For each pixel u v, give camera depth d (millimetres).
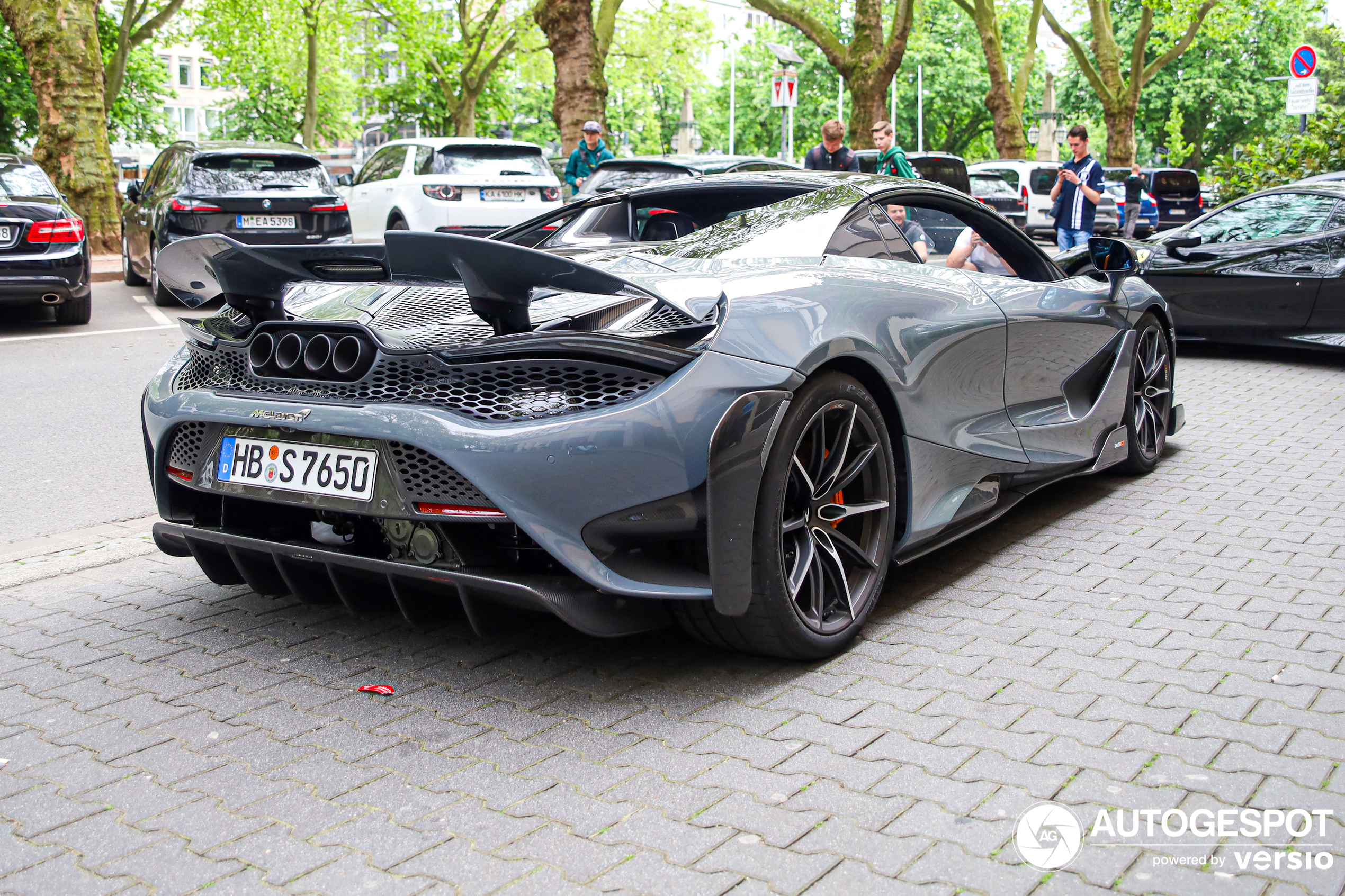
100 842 2092
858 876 1922
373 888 1926
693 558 2607
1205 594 3303
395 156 13539
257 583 2982
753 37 54625
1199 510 4238
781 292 2762
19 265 9305
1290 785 2201
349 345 2654
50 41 15688
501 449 2416
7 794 2279
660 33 37594
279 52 36406
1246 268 8086
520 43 33812
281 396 2746
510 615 3277
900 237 3467
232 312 3146
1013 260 4113
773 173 3801
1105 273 4266
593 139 12594
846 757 2354
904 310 3098
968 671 2787
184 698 2730
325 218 11672
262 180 11484
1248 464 4977
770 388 2553
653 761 2359
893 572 3611
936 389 3205
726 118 56438
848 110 53188
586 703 2656
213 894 1919
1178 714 2518
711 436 2459
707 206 3699
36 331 9828
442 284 2891
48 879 1975
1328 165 13211
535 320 2602
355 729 2545
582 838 2064
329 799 2234
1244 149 14195
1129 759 2318
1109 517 4176
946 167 13867
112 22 28203
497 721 2570
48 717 2635
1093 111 51875
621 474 2420
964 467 3395
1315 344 7922
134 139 34344
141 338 9430
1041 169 22547
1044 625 3088
